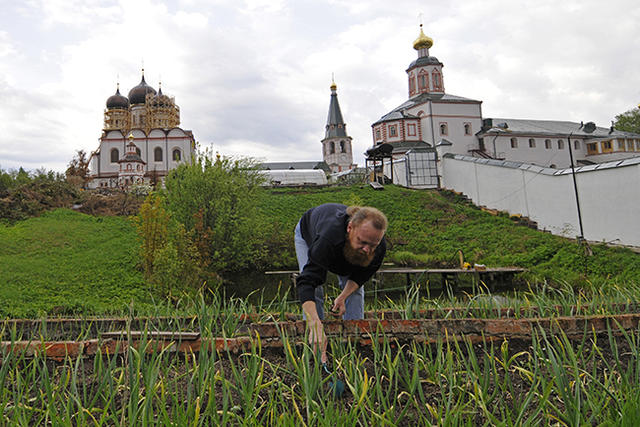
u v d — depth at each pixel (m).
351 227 2.19
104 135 50.09
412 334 2.76
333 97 69.69
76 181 28.45
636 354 2.03
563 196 19.20
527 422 1.62
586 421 1.73
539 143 46.47
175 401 1.75
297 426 1.70
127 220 20.05
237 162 16.77
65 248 15.16
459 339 2.77
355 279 2.64
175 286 9.86
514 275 14.11
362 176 31.91
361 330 2.74
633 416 1.62
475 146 45.59
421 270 13.49
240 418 1.73
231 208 15.37
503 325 2.79
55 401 2.02
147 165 49.31
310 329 2.24
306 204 24.62
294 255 17.31
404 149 42.97
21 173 23.12
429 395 2.17
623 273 12.89
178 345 2.36
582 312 3.54
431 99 44.97
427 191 28.11
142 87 57.66
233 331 2.96
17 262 12.86
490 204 24.41
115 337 2.65
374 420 1.79
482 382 2.08
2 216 18.14
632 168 15.77
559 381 1.78
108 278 12.04
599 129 53.06
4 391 1.95
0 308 8.23
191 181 14.98
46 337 2.98
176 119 57.66
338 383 2.09
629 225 15.90
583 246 15.37
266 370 2.41
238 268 15.59
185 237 12.06
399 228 21.34
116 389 1.93
